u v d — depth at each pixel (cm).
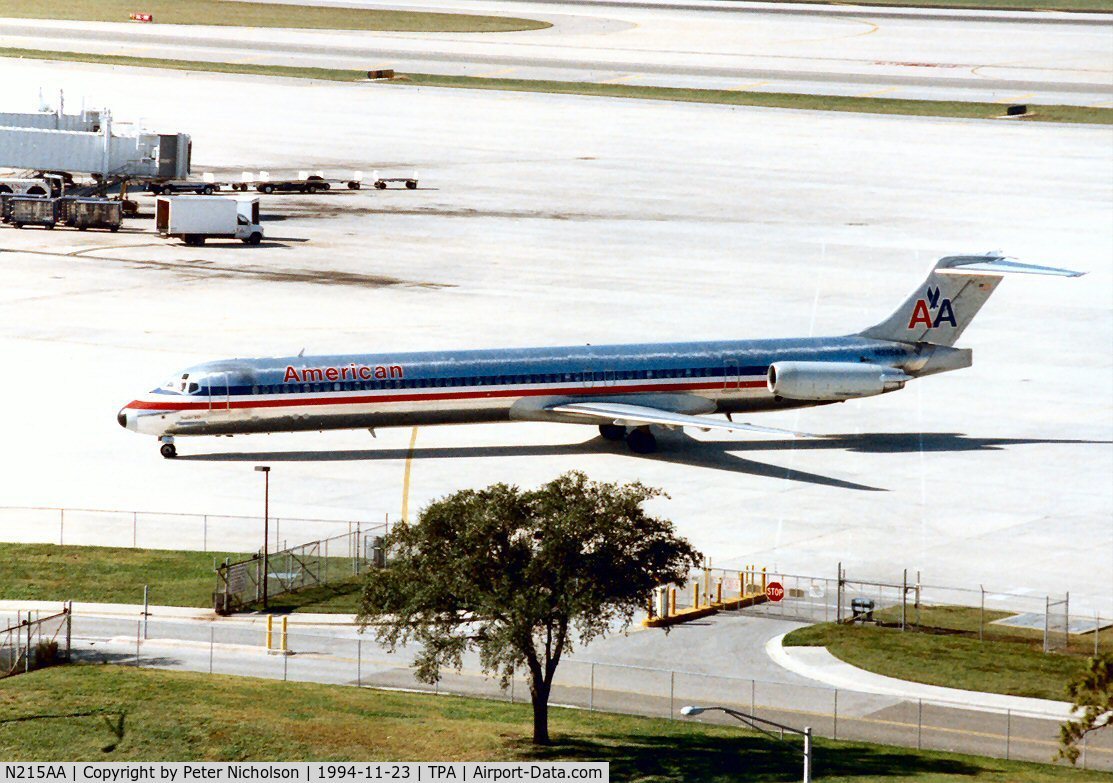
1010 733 15975
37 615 18962
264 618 19225
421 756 14862
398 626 15412
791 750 15325
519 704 16575
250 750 14888
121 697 16088
